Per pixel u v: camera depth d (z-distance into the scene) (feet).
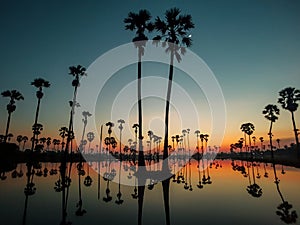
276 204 31.30
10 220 24.29
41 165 125.80
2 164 116.57
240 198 35.78
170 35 72.49
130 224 22.84
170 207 30.35
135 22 73.87
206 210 28.22
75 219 24.80
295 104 131.85
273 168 106.93
